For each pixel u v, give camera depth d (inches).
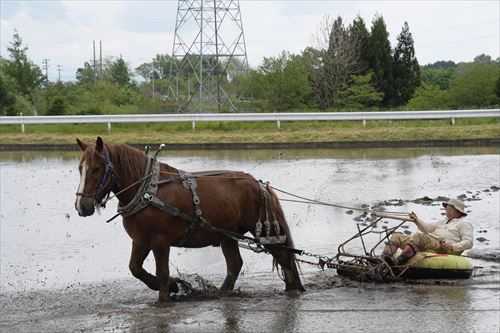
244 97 1856.5
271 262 455.2
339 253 404.8
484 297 353.7
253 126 1336.1
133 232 341.4
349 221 576.7
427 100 1707.7
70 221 588.4
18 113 1658.5
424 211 605.6
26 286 391.2
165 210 337.4
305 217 596.7
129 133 1309.1
